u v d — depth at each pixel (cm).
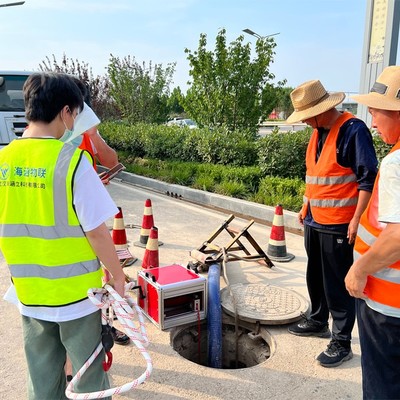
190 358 379
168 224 663
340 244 292
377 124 198
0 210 185
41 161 179
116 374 294
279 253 509
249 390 280
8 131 881
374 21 779
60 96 183
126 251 479
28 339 203
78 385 202
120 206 777
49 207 178
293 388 283
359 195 279
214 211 768
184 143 1095
